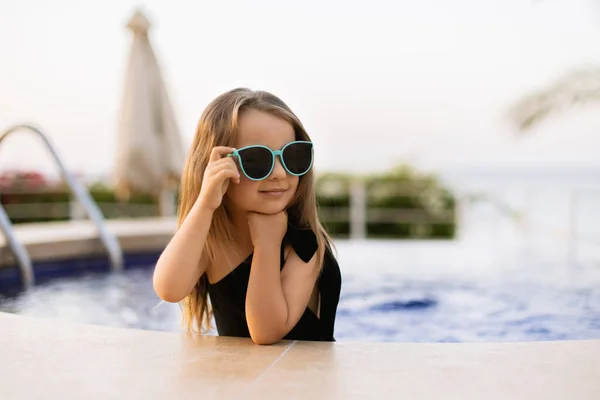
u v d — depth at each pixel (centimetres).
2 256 434
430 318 358
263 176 141
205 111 161
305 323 159
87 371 118
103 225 539
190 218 146
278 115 152
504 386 108
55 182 880
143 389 107
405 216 905
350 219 871
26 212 836
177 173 777
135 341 141
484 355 128
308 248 153
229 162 142
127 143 756
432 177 930
